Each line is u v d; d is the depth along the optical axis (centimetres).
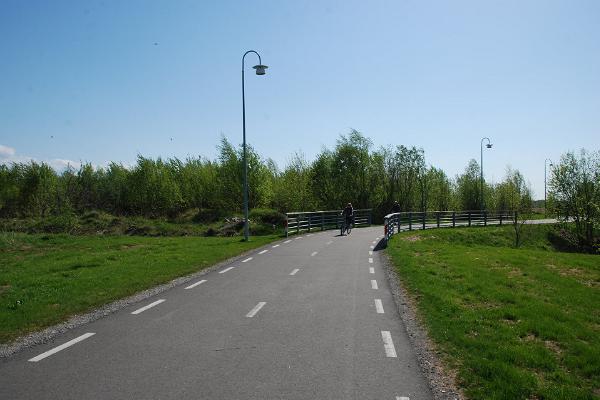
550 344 671
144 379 524
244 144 2350
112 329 742
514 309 861
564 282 1205
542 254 1959
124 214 5166
